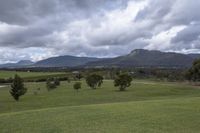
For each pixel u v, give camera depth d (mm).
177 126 19797
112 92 81438
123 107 28766
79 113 25094
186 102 33250
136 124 20344
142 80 149125
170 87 96438
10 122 21516
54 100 63656
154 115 23812
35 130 18938
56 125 20219
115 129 18922
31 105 55531
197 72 115625
